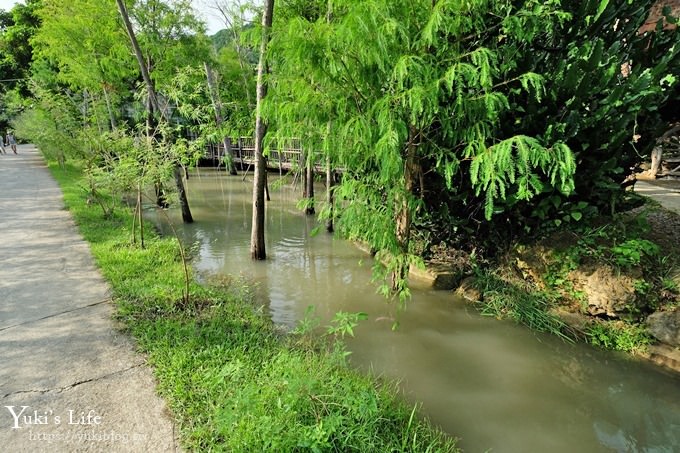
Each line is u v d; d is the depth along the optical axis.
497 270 4.55
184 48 8.78
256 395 2.19
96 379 2.55
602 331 3.57
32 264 4.75
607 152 3.84
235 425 2.06
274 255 6.07
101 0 8.16
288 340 3.38
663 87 3.95
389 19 2.51
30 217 7.21
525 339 3.69
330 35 2.71
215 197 11.56
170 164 4.61
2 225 6.63
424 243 5.14
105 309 3.57
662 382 3.05
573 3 3.85
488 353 3.47
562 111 3.73
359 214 3.36
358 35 2.60
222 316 3.62
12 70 21.23
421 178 3.91
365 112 3.08
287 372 2.32
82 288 4.04
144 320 3.37
